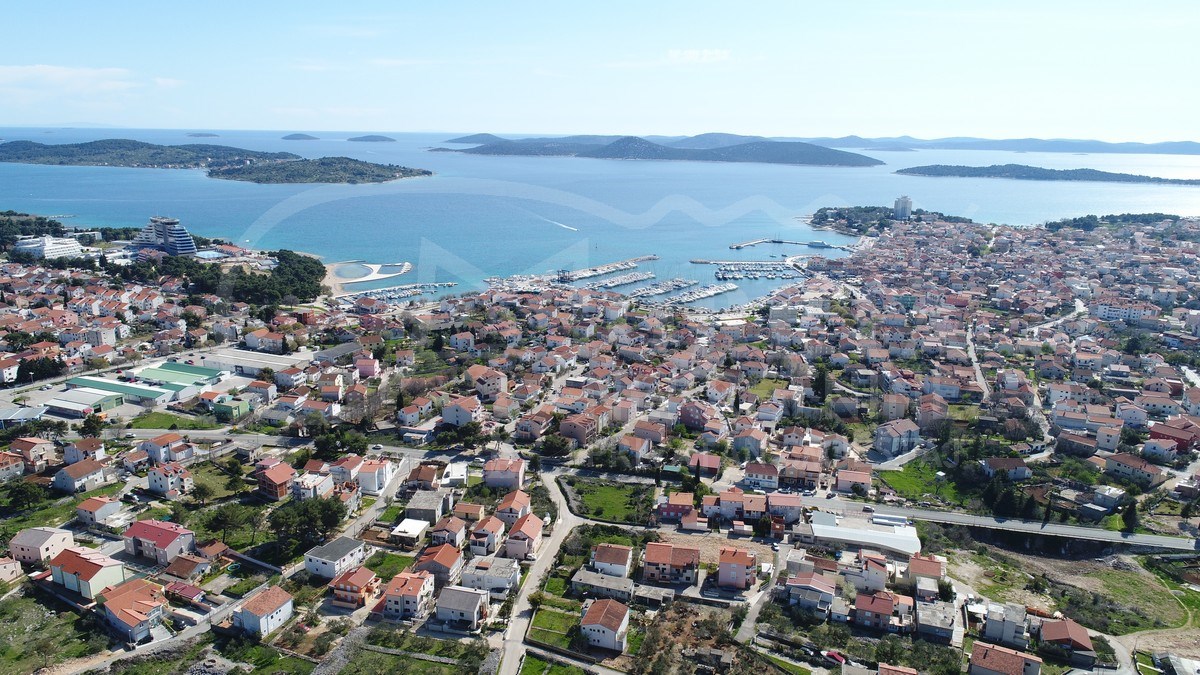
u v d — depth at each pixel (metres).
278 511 171.88
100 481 198.12
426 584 152.25
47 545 161.25
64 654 133.50
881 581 155.88
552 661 135.25
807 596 150.12
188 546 165.75
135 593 145.88
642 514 188.75
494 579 155.12
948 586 153.88
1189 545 179.50
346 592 150.88
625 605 145.25
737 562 156.88
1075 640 137.25
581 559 169.00
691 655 135.00
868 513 189.25
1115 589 165.38
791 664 133.12
